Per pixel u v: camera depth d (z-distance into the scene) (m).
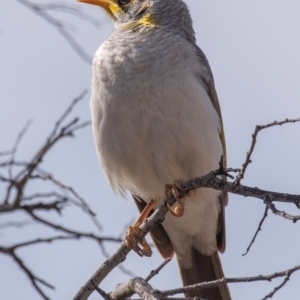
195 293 11.45
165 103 10.05
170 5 11.83
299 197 7.44
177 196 9.45
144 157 10.48
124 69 10.17
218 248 12.00
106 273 9.27
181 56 10.30
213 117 10.54
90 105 10.77
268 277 7.41
